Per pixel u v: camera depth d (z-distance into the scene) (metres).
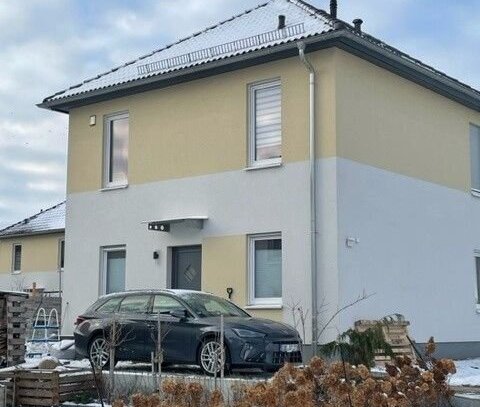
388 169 17.62
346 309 15.85
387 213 17.42
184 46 20.25
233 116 17.77
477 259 20.83
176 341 13.61
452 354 19.05
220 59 17.44
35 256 34.59
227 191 17.66
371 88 17.33
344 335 12.21
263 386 7.29
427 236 18.70
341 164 16.19
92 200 20.22
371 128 17.20
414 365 9.38
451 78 19.36
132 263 19.14
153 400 7.65
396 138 18.00
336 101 16.23
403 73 18.20
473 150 21.30
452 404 9.66
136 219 19.22
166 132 18.94
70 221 20.61
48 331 22.17
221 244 17.61
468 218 20.44
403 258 17.77
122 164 20.03
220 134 17.97
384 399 7.52
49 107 20.94
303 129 16.59
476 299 20.41
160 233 18.70
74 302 20.22
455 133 20.31
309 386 7.32
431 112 19.39
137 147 19.47
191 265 18.34
